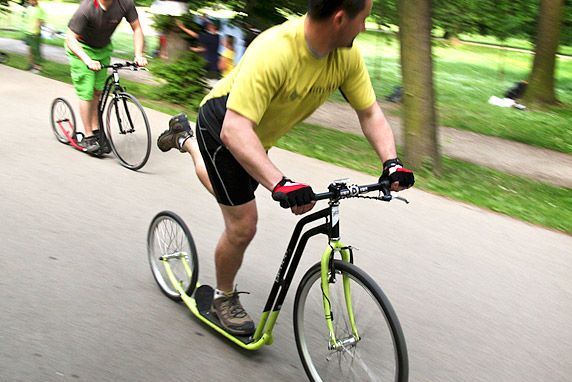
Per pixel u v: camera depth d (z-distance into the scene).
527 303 4.23
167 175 6.31
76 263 4.38
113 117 6.48
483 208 6.11
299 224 3.07
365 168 7.16
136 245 4.73
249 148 2.81
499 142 10.37
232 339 3.46
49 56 14.85
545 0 13.89
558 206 6.55
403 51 7.34
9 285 4.02
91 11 6.36
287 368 3.36
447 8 14.57
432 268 4.67
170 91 10.18
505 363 3.54
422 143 7.38
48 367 3.24
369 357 2.88
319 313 3.10
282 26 2.90
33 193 5.60
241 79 2.84
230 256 3.40
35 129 7.61
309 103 3.03
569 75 19.17
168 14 10.45
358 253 4.84
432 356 3.57
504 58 21.34
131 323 3.70
